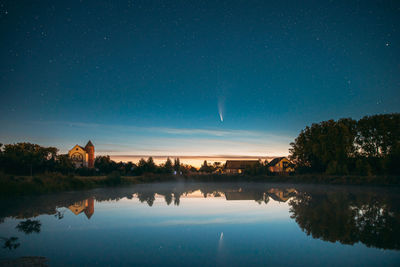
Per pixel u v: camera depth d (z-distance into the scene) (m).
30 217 14.98
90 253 8.79
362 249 9.30
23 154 59.19
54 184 29.92
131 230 12.06
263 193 31.20
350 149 53.44
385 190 33.59
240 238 10.72
